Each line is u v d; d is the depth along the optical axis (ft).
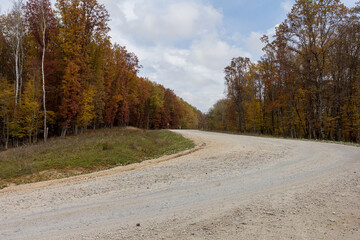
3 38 82.99
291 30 77.05
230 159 32.76
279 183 19.13
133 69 134.41
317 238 9.74
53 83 88.12
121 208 15.05
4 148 69.15
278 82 97.71
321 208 13.33
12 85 77.77
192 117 322.14
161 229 11.30
